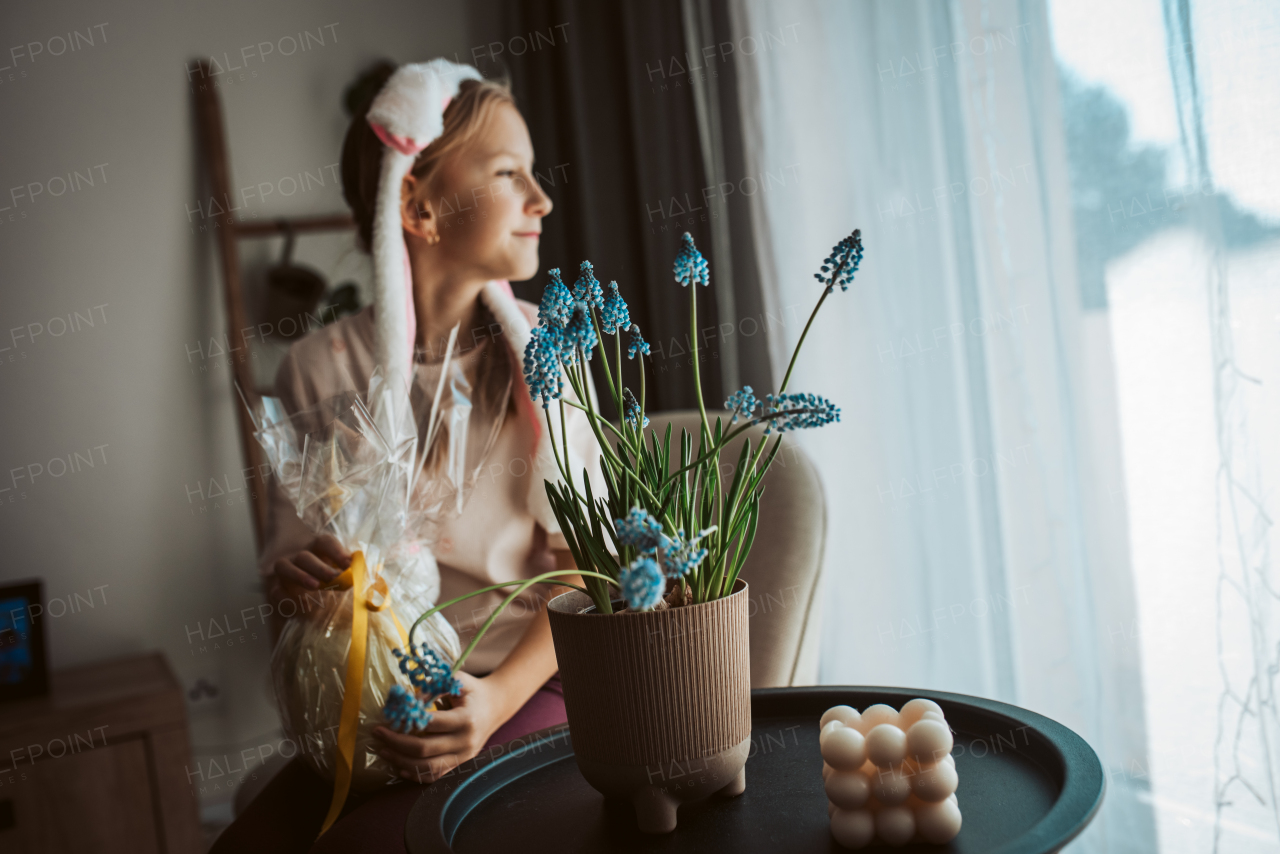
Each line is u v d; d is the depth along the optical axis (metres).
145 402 2.12
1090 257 1.12
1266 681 1.00
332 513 0.92
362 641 0.87
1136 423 1.09
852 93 1.51
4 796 1.58
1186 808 1.08
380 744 0.87
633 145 2.06
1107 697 1.14
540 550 1.21
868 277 1.50
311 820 0.92
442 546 1.14
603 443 0.70
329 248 2.20
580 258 2.10
